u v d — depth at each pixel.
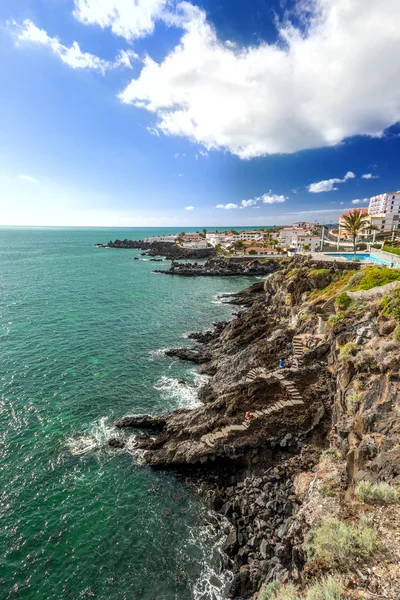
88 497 22.05
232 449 23.22
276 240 178.62
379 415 16.83
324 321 33.53
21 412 30.98
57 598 16.27
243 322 51.50
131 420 29.47
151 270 131.38
